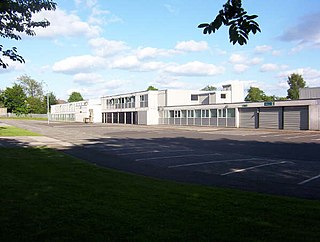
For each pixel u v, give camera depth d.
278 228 4.98
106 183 8.52
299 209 6.07
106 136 29.89
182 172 11.23
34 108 124.00
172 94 58.75
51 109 109.56
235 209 6.04
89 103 79.06
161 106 59.41
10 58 7.40
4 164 11.85
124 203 6.40
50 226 5.04
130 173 10.63
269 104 38.56
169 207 6.13
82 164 12.12
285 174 10.68
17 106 109.62
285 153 16.61
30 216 5.52
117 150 18.31
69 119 92.44
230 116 44.50
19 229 4.91
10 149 17.59
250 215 5.66
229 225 5.11
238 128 41.47
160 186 8.23
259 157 15.12
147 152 17.33
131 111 65.75
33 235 4.68
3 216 5.52
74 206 6.15
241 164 12.94
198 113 50.34
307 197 7.62
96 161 14.02
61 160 13.24
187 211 5.87
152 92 60.06
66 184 8.30
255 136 28.61
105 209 5.95
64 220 5.32
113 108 73.56
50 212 5.76
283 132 33.03
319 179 9.80
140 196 7.01
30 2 6.89
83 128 45.75
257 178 10.03
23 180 8.77
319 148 18.84
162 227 5.00
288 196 7.68
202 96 60.94
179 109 54.31
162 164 13.09
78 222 5.22
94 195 7.08
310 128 34.50
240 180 9.73
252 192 7.71
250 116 41.81
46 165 11.73
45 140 24.73
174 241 4.46
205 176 10.45
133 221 5.27
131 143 22.73
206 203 6.46
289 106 36.75
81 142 23.42
